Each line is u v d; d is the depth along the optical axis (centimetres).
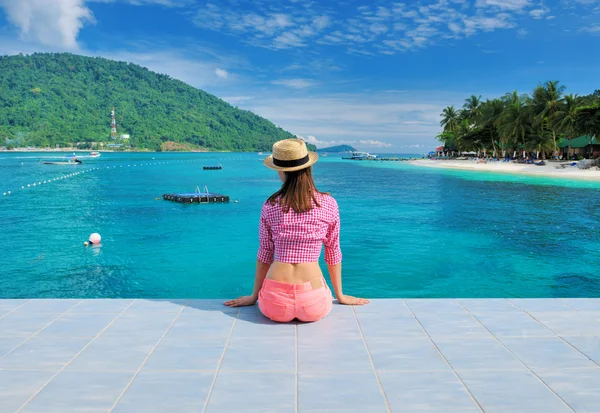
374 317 381
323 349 319
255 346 323
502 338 339
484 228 1573
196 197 2405
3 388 264
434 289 898
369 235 1443
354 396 257
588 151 5919
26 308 401
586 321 374
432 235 1445
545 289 899
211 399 253
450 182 3909
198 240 1387
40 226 1633
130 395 257
